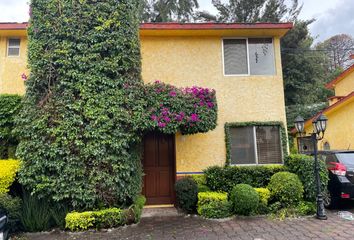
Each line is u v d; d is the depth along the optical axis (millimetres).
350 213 7328
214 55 9391
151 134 9047
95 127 6637
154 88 7387
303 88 19891
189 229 6258
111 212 6348
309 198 7555
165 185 8922
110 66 6996
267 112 9156
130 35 7441
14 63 9125
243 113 9125
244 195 7059
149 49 9320
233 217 7129
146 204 8742
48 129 6488
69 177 6398
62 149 6441
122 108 6934
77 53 6961
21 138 6703
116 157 6703
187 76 9234
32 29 7078
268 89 9281
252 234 5773
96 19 7148
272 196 7598
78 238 5801
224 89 9211
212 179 8125
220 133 9000
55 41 6938
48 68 6809
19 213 6180
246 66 9383
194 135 8953
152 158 9000
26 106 6781
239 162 8891
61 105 6660
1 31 8898
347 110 13281
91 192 6422
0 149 8070
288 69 20234
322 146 15859
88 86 6781
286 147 8898
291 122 19062
